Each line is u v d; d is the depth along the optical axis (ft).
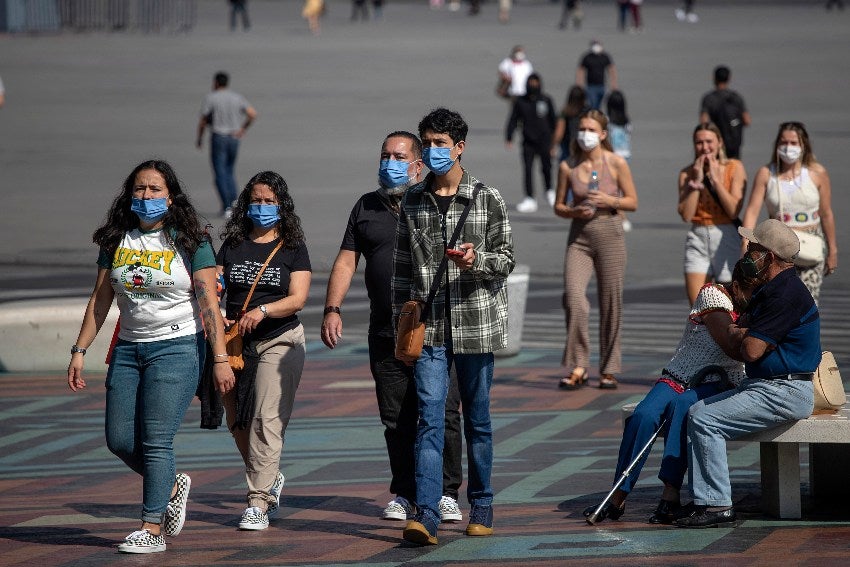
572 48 311.47
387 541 41.19
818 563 37.42
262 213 43.93
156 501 40.50
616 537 41.11
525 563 38.14
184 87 255.29
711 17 405.80
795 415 41.78
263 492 43.60
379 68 281.74
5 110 223.51
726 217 62.95
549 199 136.56
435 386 40.06
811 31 347.97
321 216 124.36
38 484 51.01
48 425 61.21
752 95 228.63
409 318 39.22
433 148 39.55
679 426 43.11
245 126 126.41
